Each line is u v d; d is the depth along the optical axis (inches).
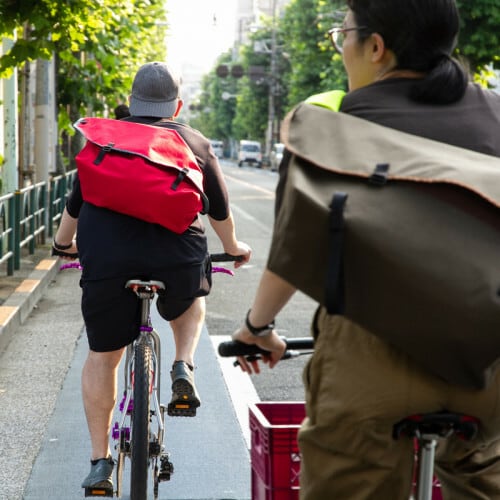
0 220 416.8
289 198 78.3
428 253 75.7
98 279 151.5
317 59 1968.5
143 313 155.6
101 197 150.3
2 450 214.2
